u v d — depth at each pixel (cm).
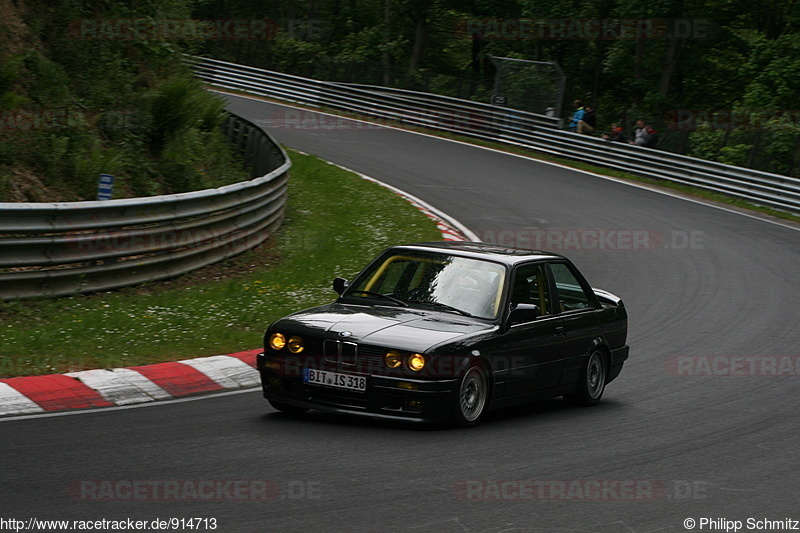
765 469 1571
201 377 2055
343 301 1911
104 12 4581
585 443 1697
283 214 4469
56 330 2302
